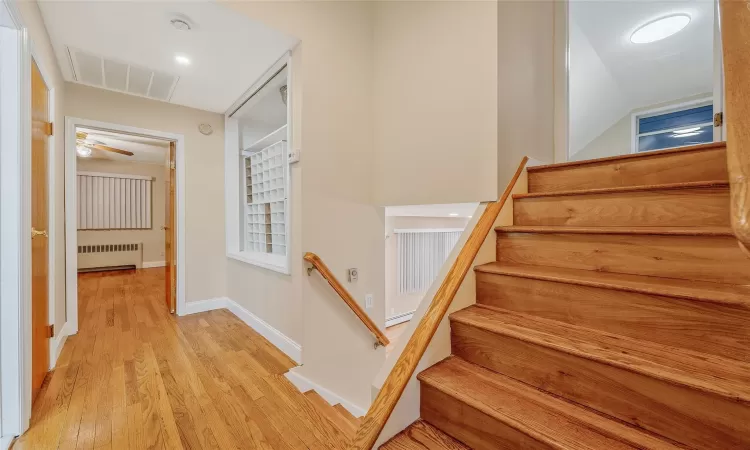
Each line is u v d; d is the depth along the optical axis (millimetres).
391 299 4605
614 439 841
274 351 2469
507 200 1734
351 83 2430
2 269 1456
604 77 4258
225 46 2246
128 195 6734
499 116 1852
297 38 2139
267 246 3314
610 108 4941
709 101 4668
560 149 2561
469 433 1026
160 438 1496
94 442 1457
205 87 2928
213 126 3578
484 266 1495
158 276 5715
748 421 708
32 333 1739
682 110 4914
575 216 1545
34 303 1779
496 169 1838
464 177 1995
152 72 2617
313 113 2209
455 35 2047
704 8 3111
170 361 2291
